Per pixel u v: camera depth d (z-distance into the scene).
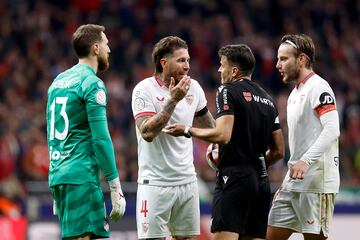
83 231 24.73
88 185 24.84
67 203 24.86
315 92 26.73
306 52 27.14
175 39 26.72
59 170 24.98
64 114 25.08
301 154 27.17
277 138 26.94
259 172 26.17
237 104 25.64
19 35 69.81
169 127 25.59
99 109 24.75
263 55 72.69
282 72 27.41
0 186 47.91
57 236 43.16
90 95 24.75
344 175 58.56
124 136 59.38
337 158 27.42
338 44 78.81
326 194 27.12
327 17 80.56
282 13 79.81
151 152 26.78
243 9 78.50
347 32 80.38
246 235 26.28
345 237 46.56
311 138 26.94
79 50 25.66
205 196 46.75
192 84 27.53
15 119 56.75
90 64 25.69
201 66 73.50
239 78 26.39
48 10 73.75
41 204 44.38
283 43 27.44
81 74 25.20
